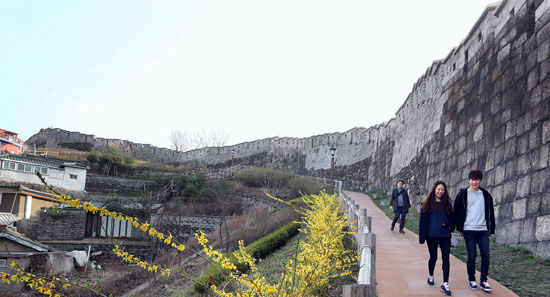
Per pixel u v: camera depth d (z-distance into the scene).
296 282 5.58
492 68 11.60
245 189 32.28
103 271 20.11
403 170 22.98
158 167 44.50
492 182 10.67
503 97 10.64
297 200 23.31
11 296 16.39
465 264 7.63
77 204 3.77
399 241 9.98
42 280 4.04
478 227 5.93
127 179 37.16
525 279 6.54
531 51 9.41
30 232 24.48
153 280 15.13
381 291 5.91
